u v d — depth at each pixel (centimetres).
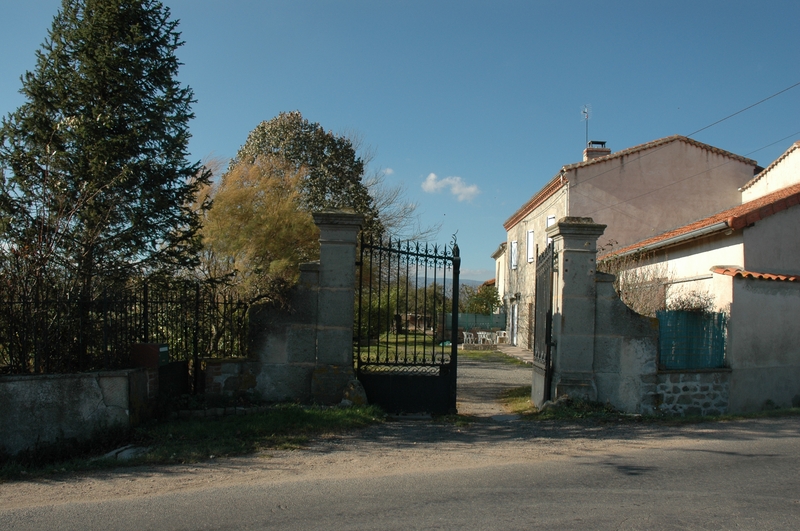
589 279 930
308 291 878
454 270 911
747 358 1034
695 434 784
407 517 458
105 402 730
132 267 975
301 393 870
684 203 2097
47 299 751
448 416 893
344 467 619
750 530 429
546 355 960
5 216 862
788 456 657
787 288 1084
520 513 466
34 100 940
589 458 657
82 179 930
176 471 602
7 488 558
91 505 500
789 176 1717
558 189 2181
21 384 706
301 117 2519
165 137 986
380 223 2548
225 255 1802
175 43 1027
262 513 471
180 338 930
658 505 485
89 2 973
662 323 1016
